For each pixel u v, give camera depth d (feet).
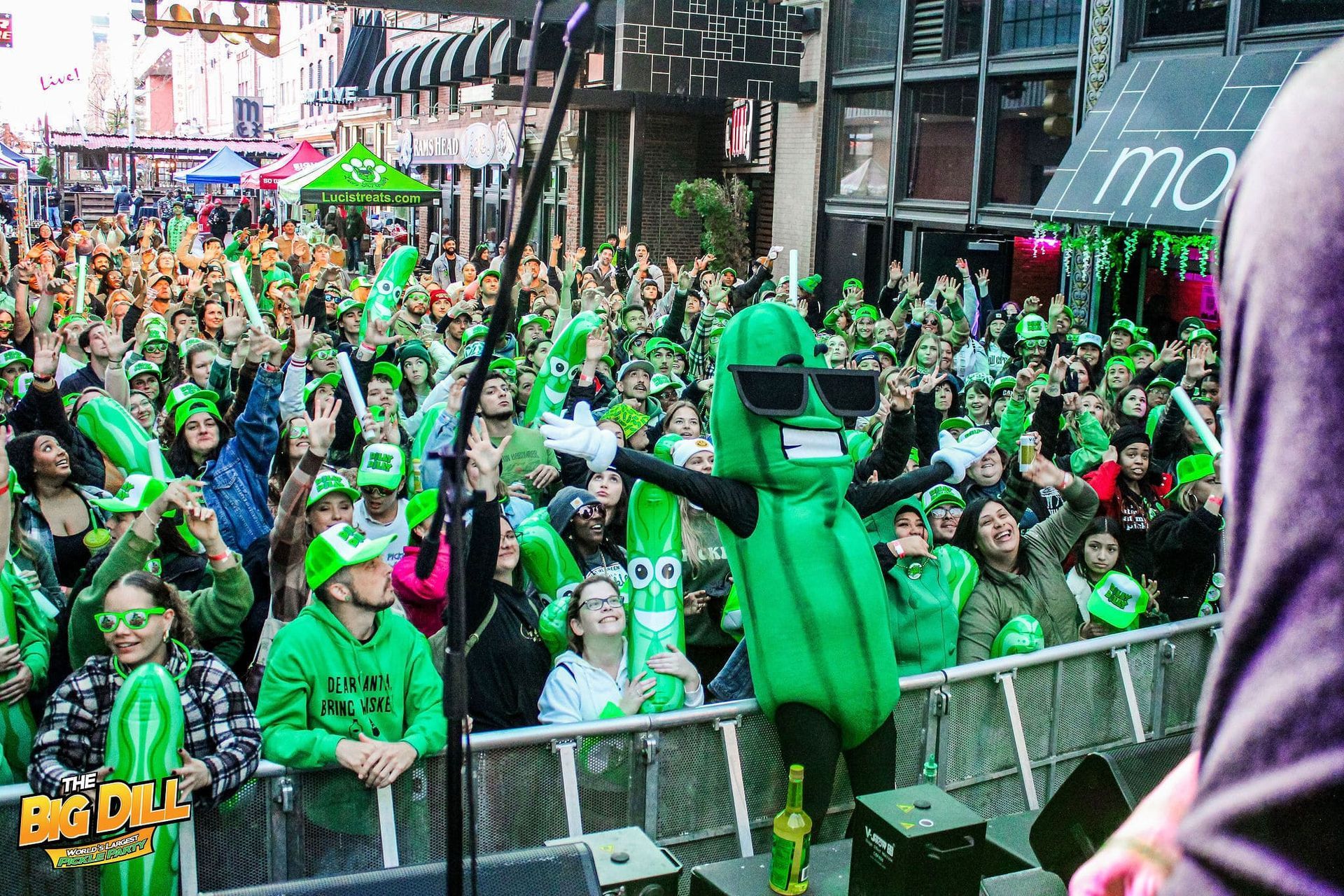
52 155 181.78
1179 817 1.64
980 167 55.47
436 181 117.39
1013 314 44.88
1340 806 1.02
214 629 14.82
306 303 39.68
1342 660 1.02
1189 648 17.21
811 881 11.16
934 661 16.01
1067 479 17.89
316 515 16.26
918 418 25.38
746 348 14.51
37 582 15.62
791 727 13.79
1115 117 45.60
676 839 13.56
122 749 11.17
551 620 15.79
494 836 12.68
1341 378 1.02
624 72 63.21
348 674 12.67
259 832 11.91
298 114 184.14
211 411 22.67
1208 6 44.19
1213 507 20.11
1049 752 15.83
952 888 10.13
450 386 25.86
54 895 11.09
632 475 14.08
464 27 103.19
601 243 81.66
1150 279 49.03
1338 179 1.05
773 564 13.93
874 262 64.28
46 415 21.66
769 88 66.13
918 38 59.57
